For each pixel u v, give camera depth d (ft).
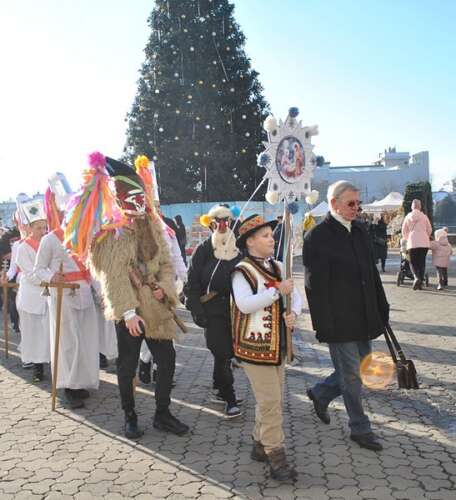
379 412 15.78
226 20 77.77
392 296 37.88
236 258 15.43
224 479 12.05
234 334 12.03
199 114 74.33
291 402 16.92
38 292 20.01
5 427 15.55
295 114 12.57
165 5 77.92
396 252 83.97
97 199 14.38
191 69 75.41
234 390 17.31
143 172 17.39
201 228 58.85
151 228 14.99
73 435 14.87
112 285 13.87
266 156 12.05
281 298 12.16
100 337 20.02
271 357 11.55
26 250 20.08
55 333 16.98
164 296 14.61
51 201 18.56
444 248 40.32
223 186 76.02
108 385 19.48
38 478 12.35
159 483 11.96
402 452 13.12
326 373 20.10
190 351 24.32
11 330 31.45
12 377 21.08
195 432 14.85
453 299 35.81
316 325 13.05
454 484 11.51
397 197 114.42
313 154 13.05
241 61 78.02
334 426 14.85
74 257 17.28
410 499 10.93
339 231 13.10
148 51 78.38
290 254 12.21
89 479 12.25
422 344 23.81
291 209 12.44
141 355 19.22
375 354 20.17
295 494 11.25
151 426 15.40
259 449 12.79
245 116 71.20
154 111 75.77
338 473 12.11
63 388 17.93
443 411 15.78
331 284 12.94
